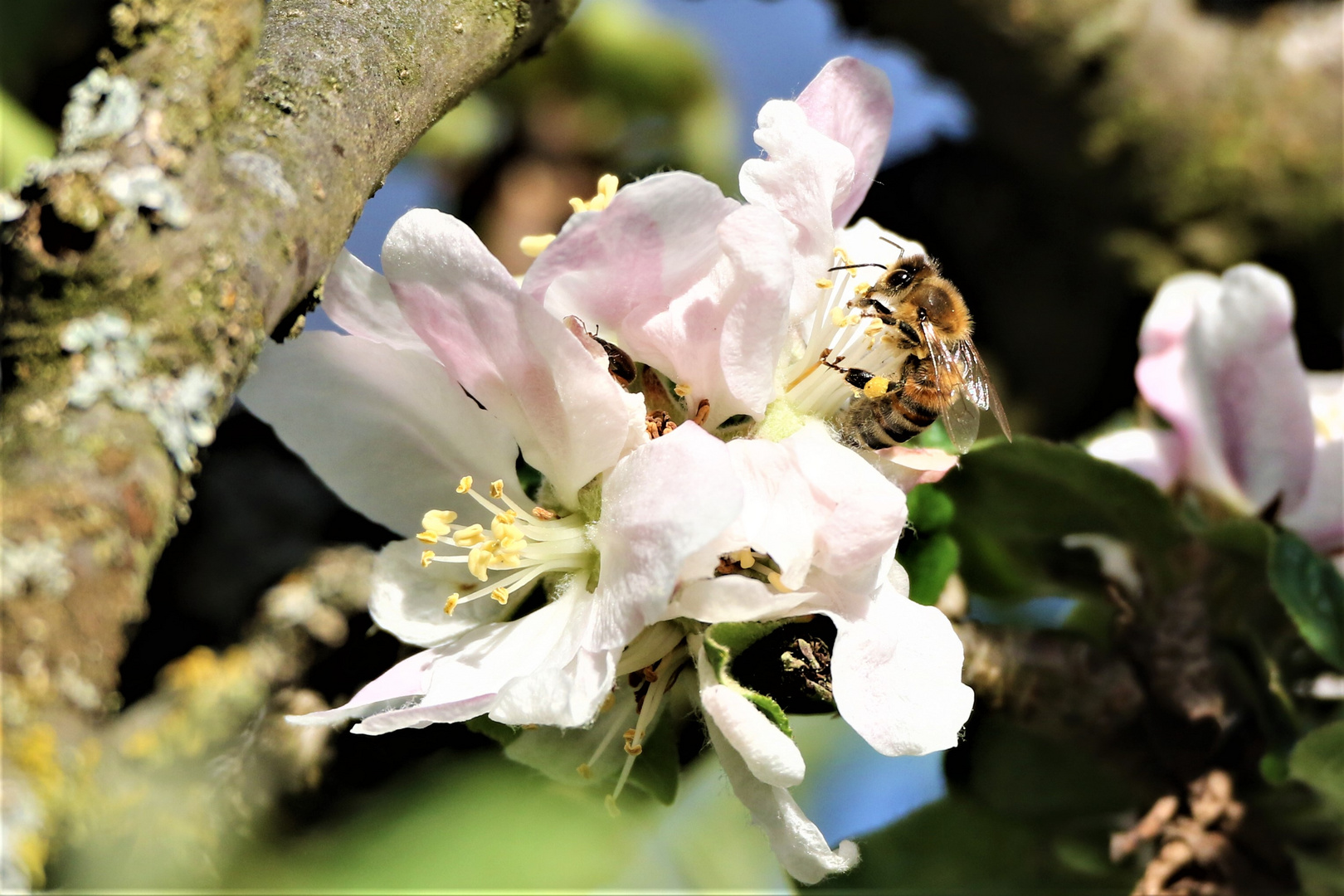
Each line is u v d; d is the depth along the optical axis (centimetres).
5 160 37
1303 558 38
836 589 34
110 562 30
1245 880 38
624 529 34
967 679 38
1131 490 38
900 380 37
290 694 37
